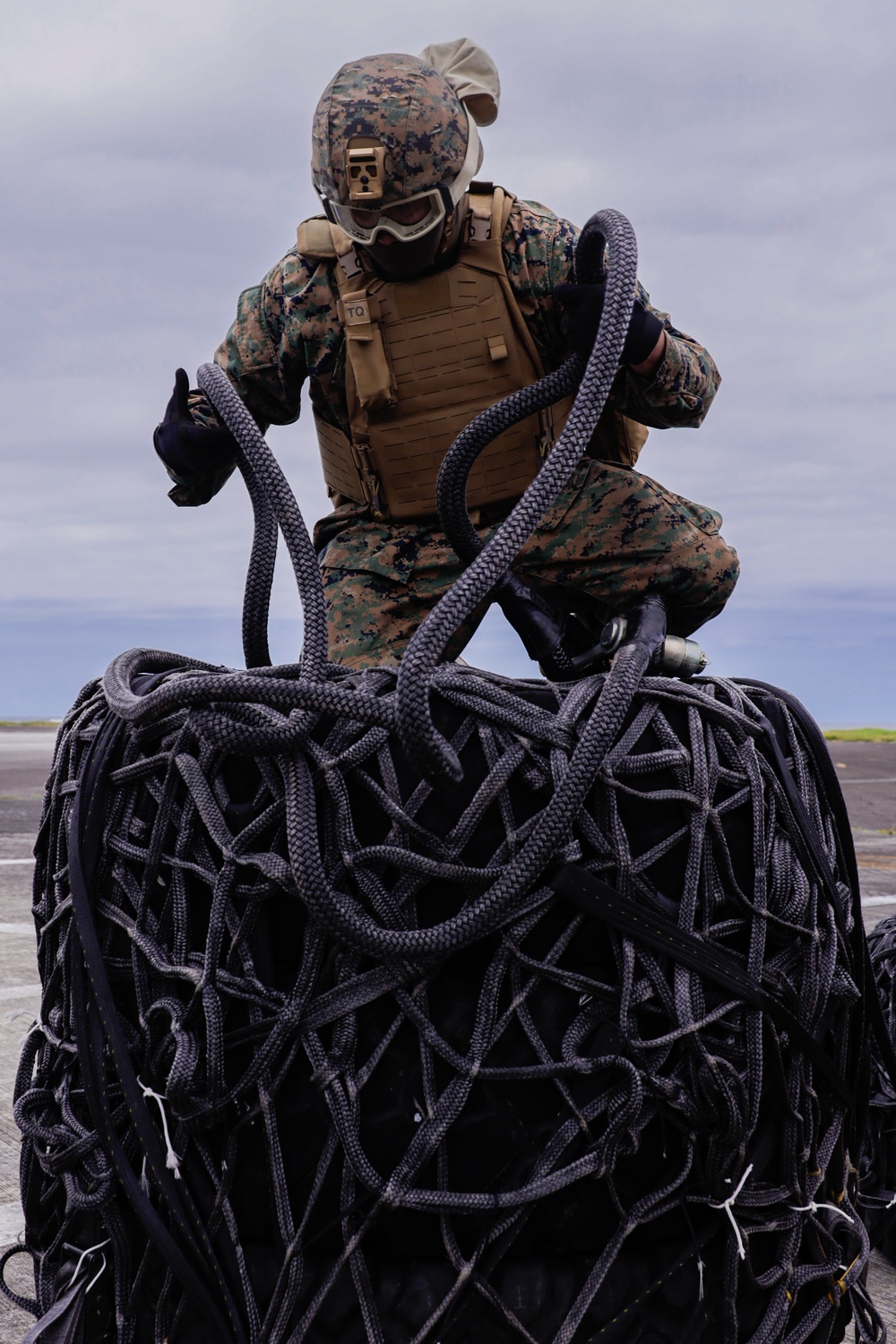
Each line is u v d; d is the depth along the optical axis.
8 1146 2.51
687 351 1.67
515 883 1.07
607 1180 1.10
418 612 1.96
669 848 1.15
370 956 1.07
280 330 1.87
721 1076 1.13
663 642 1.59
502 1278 1.12
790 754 1.29
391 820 1.10
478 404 1.79
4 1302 1.86
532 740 1.12
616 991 1.11
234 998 1.12
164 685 1.11
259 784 1.13
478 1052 1.08
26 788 11.49
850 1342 1.74
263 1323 1.10
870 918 5.01
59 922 1.26
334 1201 1.11
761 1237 1.22
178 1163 1.11
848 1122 1.36
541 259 1.73
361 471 1.90
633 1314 1.14
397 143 1.54
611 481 1.84
